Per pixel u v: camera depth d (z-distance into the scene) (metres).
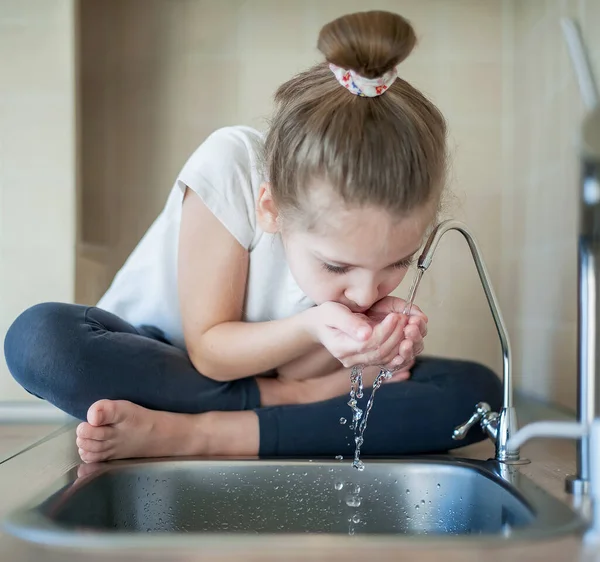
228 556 0.60
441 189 1.03
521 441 0.89
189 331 1.26
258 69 2.32
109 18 2.34
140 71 2.34
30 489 0.92
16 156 2.04
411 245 0.97
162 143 2.34
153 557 0.60
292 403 1.28
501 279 2.32
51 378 1.13
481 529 0.96
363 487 1.04
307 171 0.95
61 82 2.04
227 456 1.12
